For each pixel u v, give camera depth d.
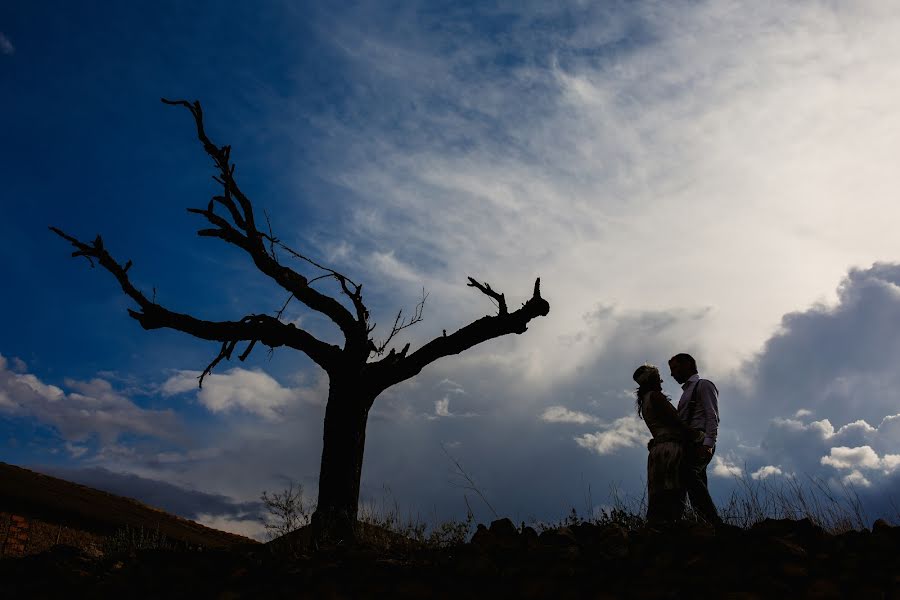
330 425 7.48
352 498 7.09
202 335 7.73
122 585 4.86
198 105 7.65
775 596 4.02
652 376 6.32
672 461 5.84
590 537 5.20
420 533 5.97
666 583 4.19
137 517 11.32
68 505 10.55
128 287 7.72
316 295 7.77
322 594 4.38
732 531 4.73
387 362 7.61
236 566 5.01
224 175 7.63
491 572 4.51
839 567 4.31
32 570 5.33
